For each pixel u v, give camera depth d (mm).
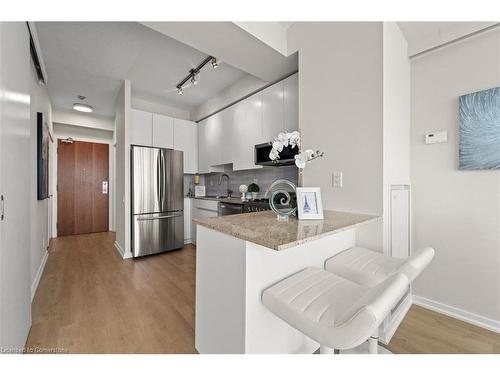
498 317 1617
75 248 3830
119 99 3617
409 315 1808
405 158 1935
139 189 3318
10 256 1158
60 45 2420
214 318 1277
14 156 1237
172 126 4141
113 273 2719
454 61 1800
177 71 3043
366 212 1693
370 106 1672
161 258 3311
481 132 1660
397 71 1793
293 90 2541
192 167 4414
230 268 1158
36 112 2629
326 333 799
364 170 1704
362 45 1718
